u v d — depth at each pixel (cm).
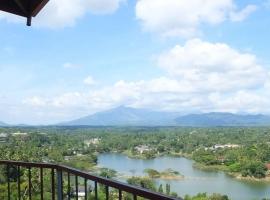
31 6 441
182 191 5322
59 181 420
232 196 5078
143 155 10638
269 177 6881
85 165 6688
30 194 457
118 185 296
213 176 6988
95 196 332
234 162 8269
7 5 453
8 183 490
